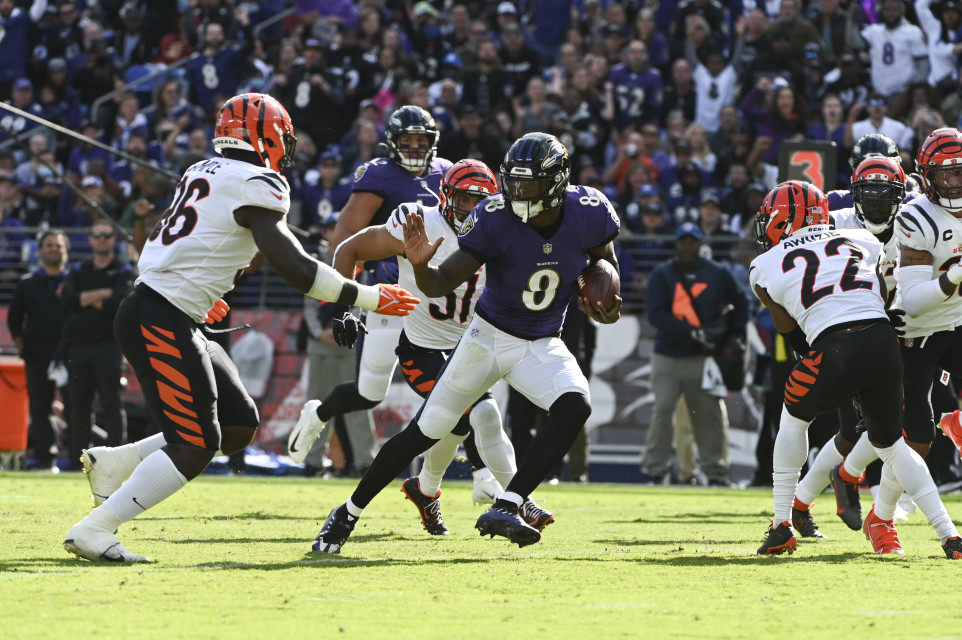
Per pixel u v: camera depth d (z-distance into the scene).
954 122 45.31
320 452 38.97
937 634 11.27
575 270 16.94
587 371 38.50
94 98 56.06
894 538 18.23
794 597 13.46
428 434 17.17
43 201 50.53
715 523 23.92
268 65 57.12
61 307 38.66
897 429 17.34
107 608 12.28
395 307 16.31
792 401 17.39
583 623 11.77
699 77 48.34
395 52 52.12
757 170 44.31
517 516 16.36
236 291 42.81
